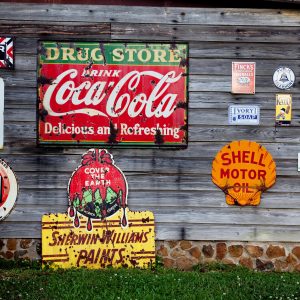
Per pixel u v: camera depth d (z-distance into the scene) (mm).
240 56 4961
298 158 4953
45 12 4910
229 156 4938
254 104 4961
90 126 4906
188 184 4938
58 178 4906
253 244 4961
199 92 4941
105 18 4926
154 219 4934
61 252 4855
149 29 4930
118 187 4918
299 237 4953
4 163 4895
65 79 4898
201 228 4945
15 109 4895
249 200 4938
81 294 4086
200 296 4086
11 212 4898
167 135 4926
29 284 4293
